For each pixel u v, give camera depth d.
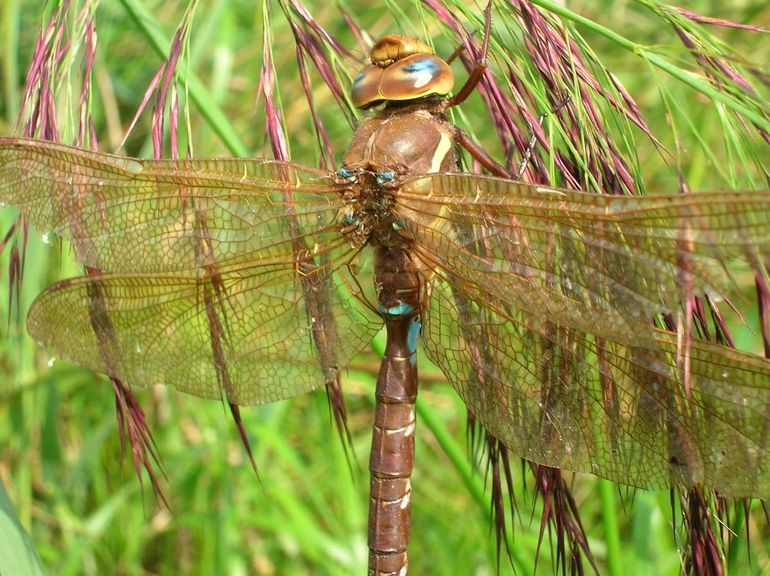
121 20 0.24
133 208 0.17
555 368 0.17
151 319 0.17
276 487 0.22
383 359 0.18
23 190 0.17
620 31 0.24
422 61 0.17
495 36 0.17
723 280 0.15
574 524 0.17
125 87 0.25
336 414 0.18
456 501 0.23
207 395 0.17
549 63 0.16
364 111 0.18
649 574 0.19
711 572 0.16
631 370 0.16
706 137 0.23
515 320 0.17
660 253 0.15
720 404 0.16
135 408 0.17
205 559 0.22
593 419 0.16
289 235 0.17
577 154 0.16
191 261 0.17
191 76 0.18
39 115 0.17
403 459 0.18
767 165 0.17
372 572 0.18
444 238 0.17
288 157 0.17
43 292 0.17
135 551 0.22
